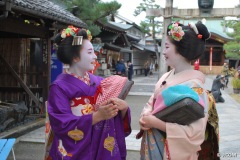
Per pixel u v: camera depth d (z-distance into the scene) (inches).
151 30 1422.2
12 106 274.5
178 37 78.4
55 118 78.1
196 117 72.6
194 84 77.6
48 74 316.2
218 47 1401.3
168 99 74.5
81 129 76.8
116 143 84.8
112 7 473.4
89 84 85.5
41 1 298.7
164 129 76.2
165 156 75.4
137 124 312.7
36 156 202.1
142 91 658.8
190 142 72.9
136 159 198.2
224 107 438.9
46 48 313.9
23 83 305.3
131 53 1211.2
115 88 82.9
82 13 464.8
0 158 127.5
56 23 302.7
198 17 517.7
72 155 77.0
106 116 76.7
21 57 325.1
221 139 244.7
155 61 1924.2
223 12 504.1
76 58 83.5
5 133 236.5
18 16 263.7
